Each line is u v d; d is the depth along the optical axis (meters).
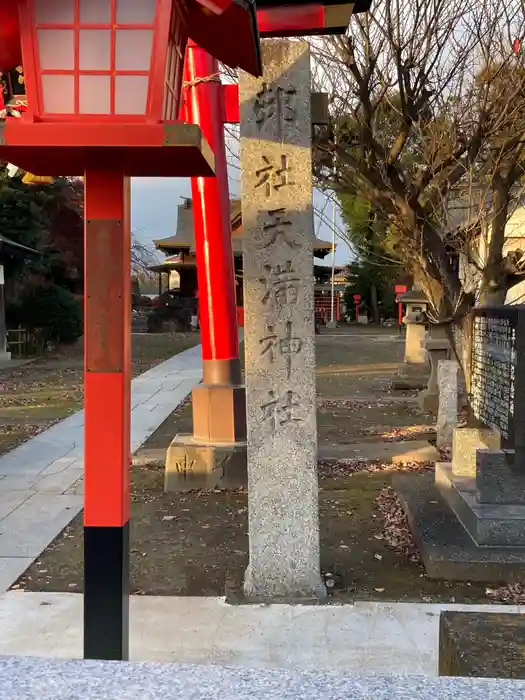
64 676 1.60
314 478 4.16
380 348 24.00
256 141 4.07
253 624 3.83
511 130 6.35
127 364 2.70
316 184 7.33
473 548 4.68
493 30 6.27
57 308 21.56
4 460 7.88
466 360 6.25
